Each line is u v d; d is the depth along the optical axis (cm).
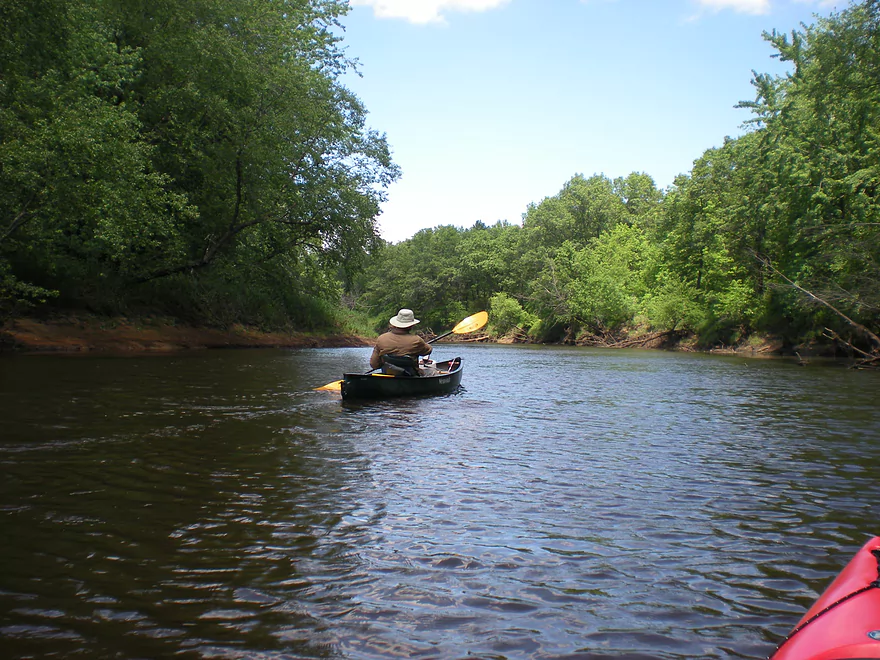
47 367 1153
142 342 1814
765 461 541
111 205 1389
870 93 2377
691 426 729
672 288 3984
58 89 1387
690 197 3844
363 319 4056
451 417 760
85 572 283
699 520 377
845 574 192
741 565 310
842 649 141
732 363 2152
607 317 4522
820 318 2761
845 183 2450
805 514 391
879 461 544
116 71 1496
